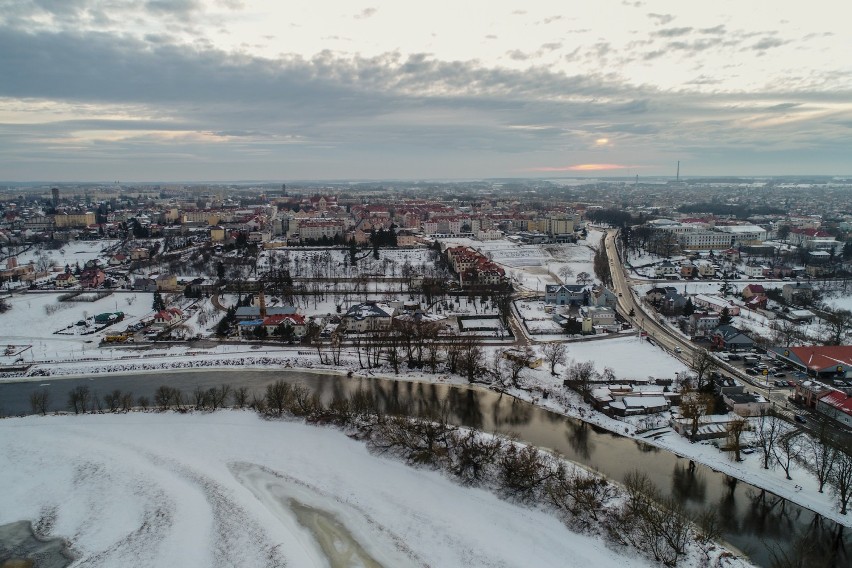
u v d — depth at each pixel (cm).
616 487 13762
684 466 15012
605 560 11562
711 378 19150
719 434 16350
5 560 12044
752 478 14225
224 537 12669
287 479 14900
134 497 14188
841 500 13050
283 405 18650
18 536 12825
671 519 12075
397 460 15575
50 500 14138
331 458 15850
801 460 14800
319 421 17675
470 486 14262
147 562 11938
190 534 12756
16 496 14312
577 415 18262
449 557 11919
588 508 12912
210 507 13738
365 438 16688
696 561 11262
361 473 15100
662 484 14062
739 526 12431
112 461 15825
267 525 13038
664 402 18488
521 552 11950
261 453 16188
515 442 16200
